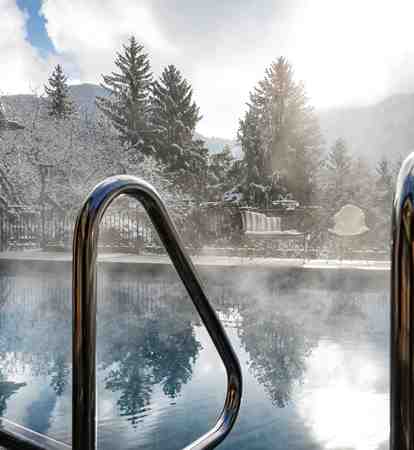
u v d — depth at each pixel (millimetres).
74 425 714
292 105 23516
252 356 4168
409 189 568
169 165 22531
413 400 545
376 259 10539
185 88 24734
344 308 6418
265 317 5836
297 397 3146
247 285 8281
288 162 23156
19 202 13305
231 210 12578
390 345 579
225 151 24312
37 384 3449
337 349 4387
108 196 754
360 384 3412
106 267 9477
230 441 2510
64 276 9109
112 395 3238
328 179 24094
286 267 8672
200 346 4578
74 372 721
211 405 3045
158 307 6480
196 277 1008
